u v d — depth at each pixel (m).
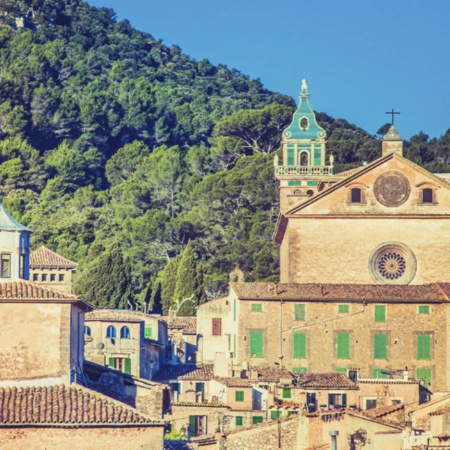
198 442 142.50
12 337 130.12
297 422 140.12
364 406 187.00
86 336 191.50
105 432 124.44
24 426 123.62
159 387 136.25
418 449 118.75
